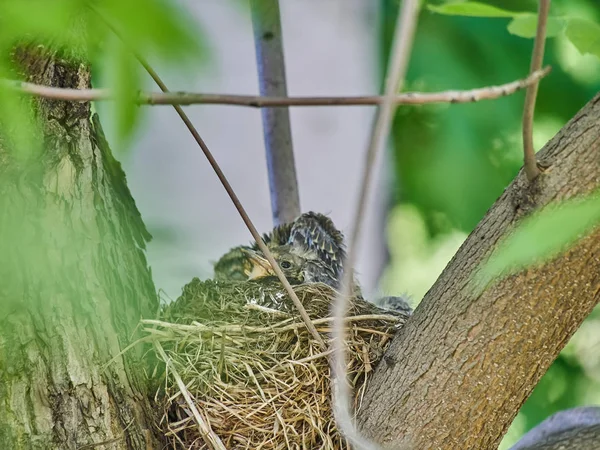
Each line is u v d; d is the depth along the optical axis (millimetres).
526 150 3934
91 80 4848
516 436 9367
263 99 2777
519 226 4176
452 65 9438
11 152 4586
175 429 4941
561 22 4617
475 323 4434
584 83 9508
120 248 5246
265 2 7168
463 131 10023
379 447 4637
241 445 4926
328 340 5141
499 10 4637
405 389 4664
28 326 4594
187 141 10328
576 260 4172
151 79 2709
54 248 4754
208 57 1956
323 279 7230
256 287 6051
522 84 3000
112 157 5453
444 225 10883
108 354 4801
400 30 2424
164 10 1902
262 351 5250
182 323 5496
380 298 7641
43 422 4484
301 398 5039
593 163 4078
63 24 2115
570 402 9531
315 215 7660
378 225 11031
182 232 7633
